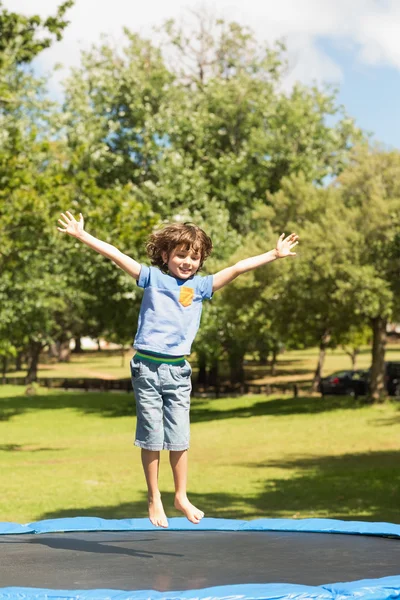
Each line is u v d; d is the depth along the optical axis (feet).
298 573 11.87
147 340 12.80
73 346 329.11
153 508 12.67
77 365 243.40
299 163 123.95
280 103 126.52
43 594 10.09
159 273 13.15
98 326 152.15
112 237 71.87
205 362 144.97
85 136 118.42
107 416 123.24
